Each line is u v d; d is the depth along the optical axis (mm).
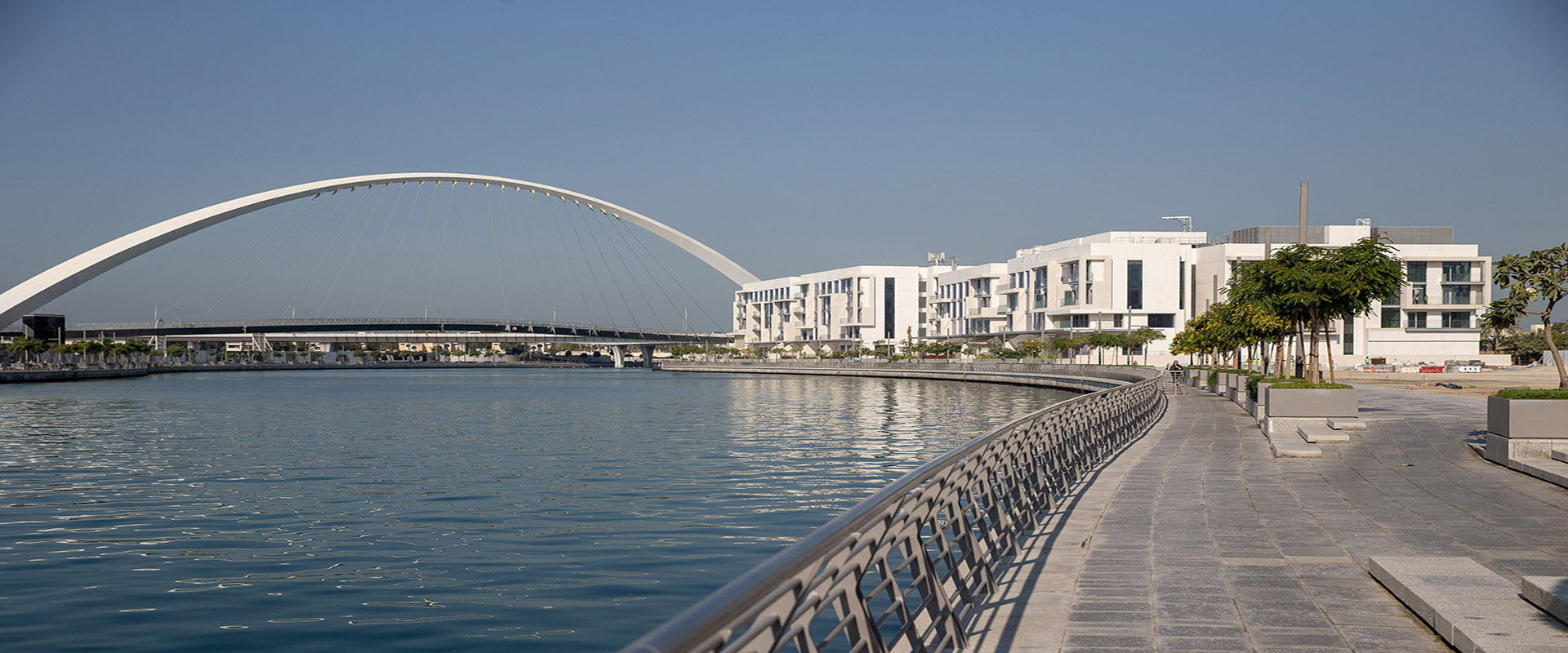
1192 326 70562
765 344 196625
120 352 147000
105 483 27719
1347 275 27484
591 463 31844
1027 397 72125
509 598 14344
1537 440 16094
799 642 4000
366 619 13391
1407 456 18000
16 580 15672
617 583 15180
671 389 98562
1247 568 8828
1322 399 22672
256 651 12070
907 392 82188
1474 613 6621
